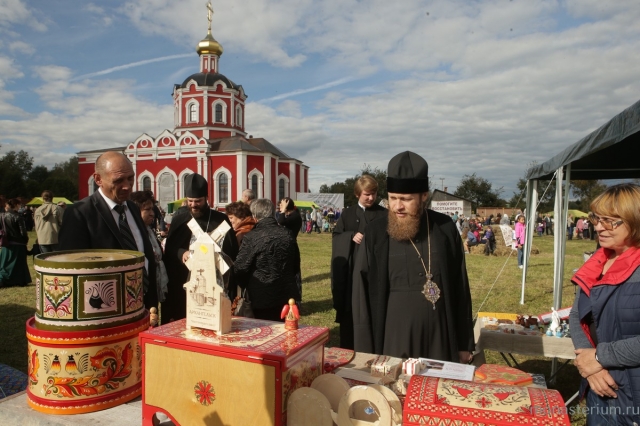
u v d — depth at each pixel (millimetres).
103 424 1684
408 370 1915
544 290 9234
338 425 1438
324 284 9422
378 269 2553
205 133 38469
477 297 8523
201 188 4035
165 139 37219
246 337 1640
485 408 1368
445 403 1404
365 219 4082
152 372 1640
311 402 1446
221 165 36312
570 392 4258
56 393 1730
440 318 2463
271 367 1444
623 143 5395
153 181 37500
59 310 1719
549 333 3738
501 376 1914
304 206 34875
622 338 1804
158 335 1638
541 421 1308
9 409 1796
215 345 1531
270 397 1446
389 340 2498
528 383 1870
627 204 1838
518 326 3930
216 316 1656
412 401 1431
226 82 39375
